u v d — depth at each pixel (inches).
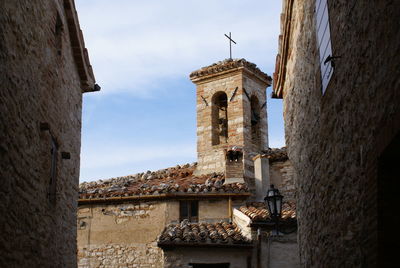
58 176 401.7
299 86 398.3
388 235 200.1
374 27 201.9
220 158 855.1
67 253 438.9
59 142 403.5
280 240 584.7
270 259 579.2
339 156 269.3
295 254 579.5
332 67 278.8
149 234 713.0
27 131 311.6
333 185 286.0
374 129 205.2
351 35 236.7
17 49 289.7
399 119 173.3
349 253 253.6
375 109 203.3
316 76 327.3
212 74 906.1
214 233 607.2
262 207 703.1
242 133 853.8
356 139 234.5
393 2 178.9
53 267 385.4
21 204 299.3
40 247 344.5
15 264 289.4
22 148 300.4
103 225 734.5
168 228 653.3
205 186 719.7
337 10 261.7
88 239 733.3
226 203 712.4
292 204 676.7
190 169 880.9
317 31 322.0
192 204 717.9
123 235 723.4
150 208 723.4
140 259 706.8
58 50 409.1
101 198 735.7
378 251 200.8
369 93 211.5
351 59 238.4
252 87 907.4
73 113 469.4
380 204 201.2
